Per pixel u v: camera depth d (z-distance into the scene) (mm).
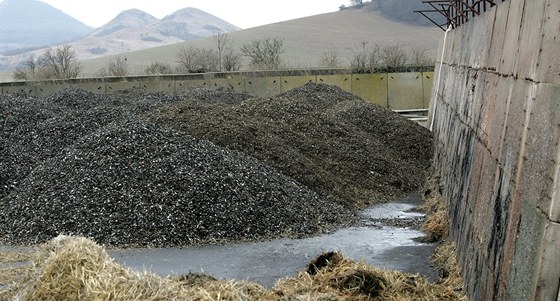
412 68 30141
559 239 4027
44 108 16844
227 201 10680
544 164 4355
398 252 9406
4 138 14461
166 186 10789
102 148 11758
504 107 6191
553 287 4047
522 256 4566
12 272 8312
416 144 18125
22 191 11680
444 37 17891
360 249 9625
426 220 11281
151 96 22859
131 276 6027
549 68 4582
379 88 29172
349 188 13844
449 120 13125
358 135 17203
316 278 6891
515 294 4613
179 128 14297
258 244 9977
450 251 8672
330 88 23062
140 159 11383
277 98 18094
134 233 10062
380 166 15516
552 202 4066
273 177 12109
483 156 7109
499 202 5680
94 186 10930
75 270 6066
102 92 28469
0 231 10570
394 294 6562
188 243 9977
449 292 6777
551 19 4695
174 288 5957
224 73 29172
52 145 14250
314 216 11273
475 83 8961
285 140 15195
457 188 9398
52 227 10312
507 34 6707
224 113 15383
